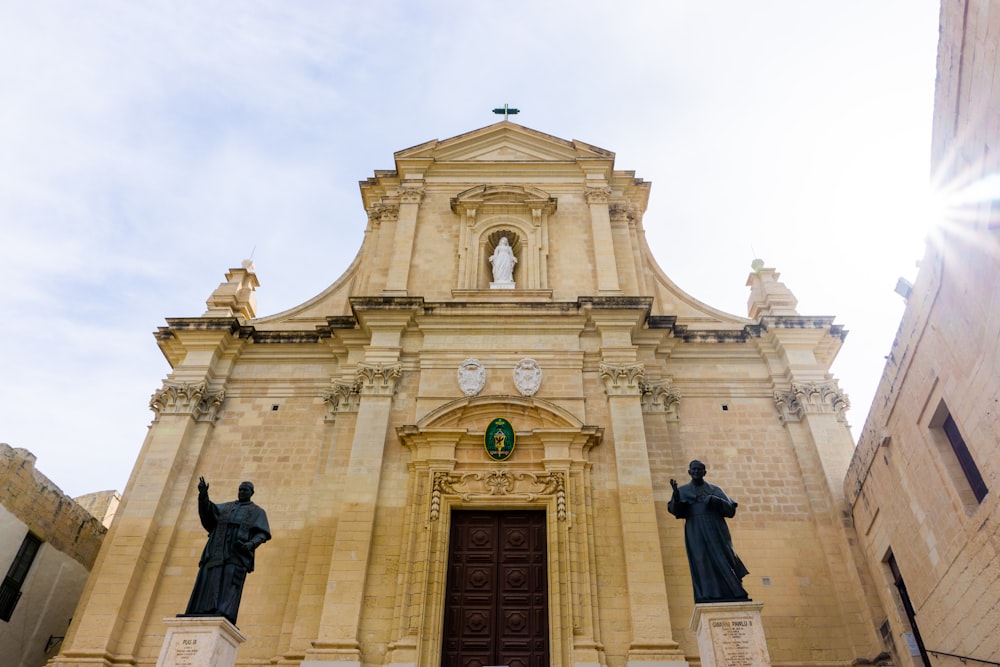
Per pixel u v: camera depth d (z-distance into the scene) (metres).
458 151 25.30
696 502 13.30
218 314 21.73
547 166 24.56
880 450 14.88
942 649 13.41
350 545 16.42
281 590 16.97
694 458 18.83
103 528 23.20
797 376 19.75
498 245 22.98
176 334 20.73
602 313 20.08
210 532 13.53
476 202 23.38
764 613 16.45
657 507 17.58
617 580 16.06
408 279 21.89
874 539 15.97
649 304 20.06
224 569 12.96
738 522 17.80
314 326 22.14
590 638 15.14
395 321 20.34
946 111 10.30
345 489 17.23
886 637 15.53
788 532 17.64
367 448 17.88
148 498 17.75
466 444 17.92
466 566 16.70
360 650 15.07
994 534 10.95
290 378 20.61
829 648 15.99
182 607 16.69
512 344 19.86
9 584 19.06
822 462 18.12
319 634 15.17
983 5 8.52
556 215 23.50
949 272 11.05
